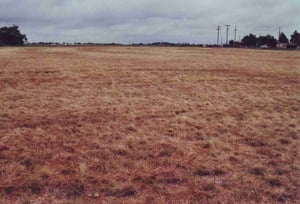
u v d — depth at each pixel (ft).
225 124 25.62
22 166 16.33
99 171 15.97
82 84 47.98
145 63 93.35
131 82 51.16
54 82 49.85
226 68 79.87
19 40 396.37
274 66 89.30
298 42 371.56
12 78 54.03
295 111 31.14
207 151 19.13
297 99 37.88
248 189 14.26
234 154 18.74
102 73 63.82
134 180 14.97
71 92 40.37
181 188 14.29
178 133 22.89
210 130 23.80
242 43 398.42
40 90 41.70
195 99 36.78
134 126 24.48
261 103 35.04
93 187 14.21
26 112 28.53
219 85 49.55
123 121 26.05
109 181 14.79
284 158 18.07
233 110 31.07
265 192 13.99
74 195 13.53
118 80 53.31
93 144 20.12
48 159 17.47
